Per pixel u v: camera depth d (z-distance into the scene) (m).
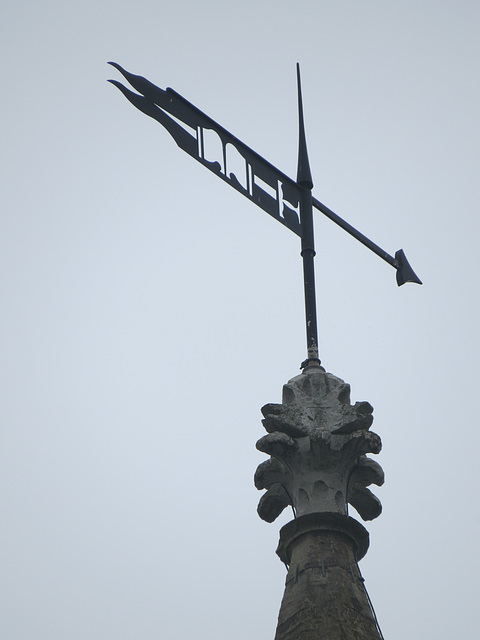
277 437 26.62
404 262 35.44
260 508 27.53
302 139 33.16
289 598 24.19
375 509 27.41
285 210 31.27
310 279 30.38
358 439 26.50
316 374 28.05
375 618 24.02
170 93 30.59
